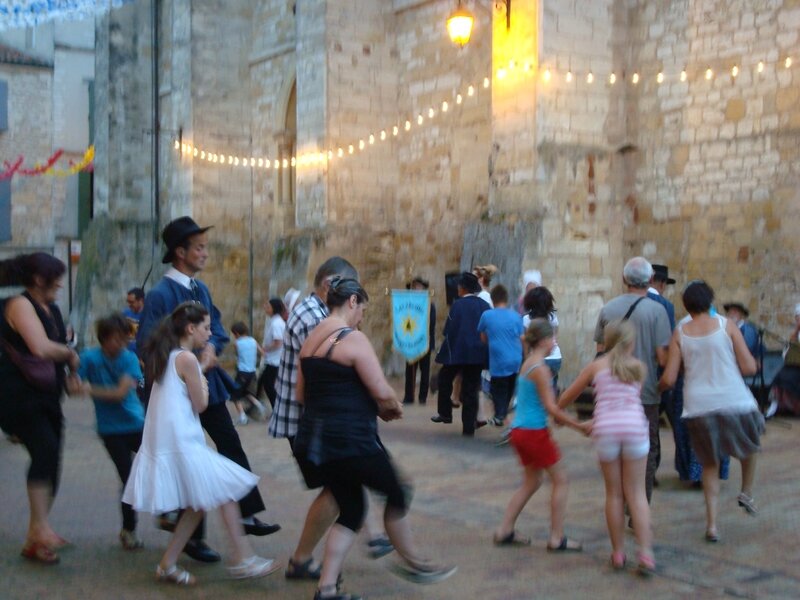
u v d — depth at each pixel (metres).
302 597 5.45
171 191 25.41
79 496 8.21
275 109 22.69
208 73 23.38
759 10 13.20
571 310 14.59
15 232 32.59
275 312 12.70
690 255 14.09
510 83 14.89
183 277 6.43
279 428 5.94
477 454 10.06
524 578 5.75
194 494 5.51
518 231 14.39
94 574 5.88
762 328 12.80
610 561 6.07
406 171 19.25
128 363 6.57
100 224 26.31
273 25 22.77
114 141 26.42
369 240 19.22
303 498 8.05
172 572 5.66
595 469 9.09
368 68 19.16
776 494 7.93
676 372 6.79
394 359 19.30
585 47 14.73
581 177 14.72
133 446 6.60
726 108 13.63
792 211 12.76
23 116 32.72
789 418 11.70
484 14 17.17
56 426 6.34
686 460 8.28
